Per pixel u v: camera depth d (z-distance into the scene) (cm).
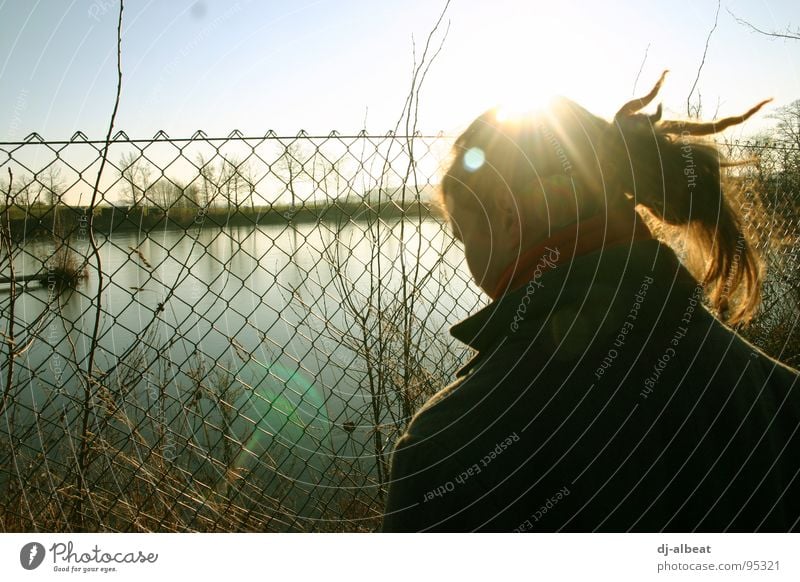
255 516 236
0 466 198
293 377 309
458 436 68
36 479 206
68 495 198
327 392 302
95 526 201
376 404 249
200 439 244
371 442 279
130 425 213
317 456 262
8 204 185
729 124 84
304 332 263
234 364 295
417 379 256
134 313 347
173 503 221
